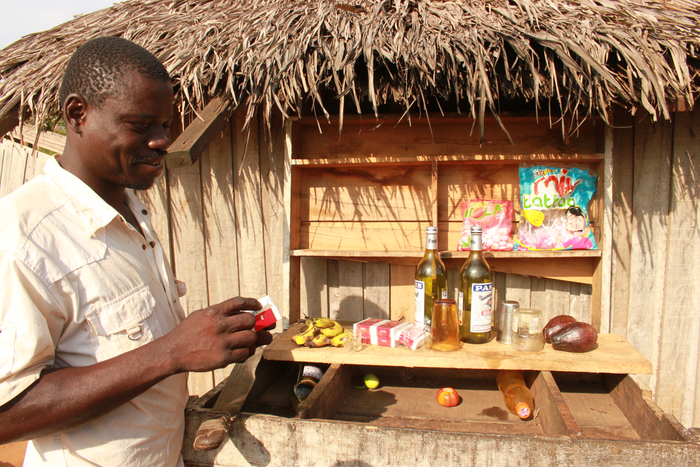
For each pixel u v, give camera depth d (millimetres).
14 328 760
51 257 837
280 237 2264
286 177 1982
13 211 828
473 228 1711
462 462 1233
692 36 1655
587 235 1912
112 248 942
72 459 884
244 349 932
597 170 1916
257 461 1329
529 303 2123
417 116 1938
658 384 2096
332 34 1657
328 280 2268
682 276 2047
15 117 2021
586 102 1740
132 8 2135
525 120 1949
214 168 2291
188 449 1347
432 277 1752
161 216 2340
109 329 905
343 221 2086
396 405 1746
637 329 2090
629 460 1170
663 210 2035
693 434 1198
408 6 1788
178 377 1094
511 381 1784
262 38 1721
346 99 2092
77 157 938
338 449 1285
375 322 1841
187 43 1814
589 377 1912
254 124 2244
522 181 1951
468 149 2000
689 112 1987
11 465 2322
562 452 1193
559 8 1769
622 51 1563
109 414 914
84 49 879
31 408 762
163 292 1068
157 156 944
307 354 1675
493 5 1771
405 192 2043
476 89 1631
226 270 2328
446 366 1588
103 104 863
